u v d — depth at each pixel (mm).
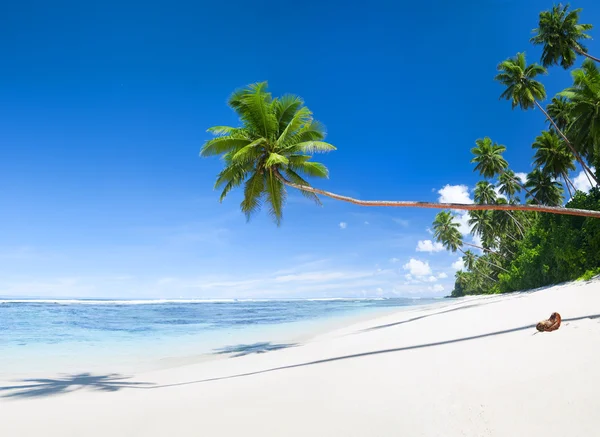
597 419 3904
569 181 44312
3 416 5863
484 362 6797
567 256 26141
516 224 57656
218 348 16562
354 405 5430
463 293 99188
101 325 30266
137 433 4910
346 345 12344
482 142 50438
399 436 4203
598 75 25531
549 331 8234
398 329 14781
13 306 68375
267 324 29984
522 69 38781
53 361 13500
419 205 12922
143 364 12680
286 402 5914
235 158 14953
